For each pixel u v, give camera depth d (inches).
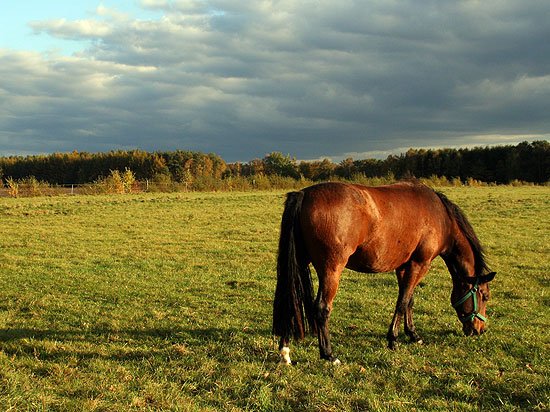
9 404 172.2
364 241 239.5
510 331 287.1
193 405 181.0
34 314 324.5
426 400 189.6
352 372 222.2
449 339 276.7
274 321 232.8
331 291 231.0
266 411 180.5
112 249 595.8
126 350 247.9
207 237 690.2
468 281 274.7
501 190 1631.4
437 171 2797.7
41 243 634.2
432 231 263.0
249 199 1294.3
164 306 349.1
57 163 2785.4
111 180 1581.0
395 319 261.0
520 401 192.1
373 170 2920.8
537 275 447.5
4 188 1651.1
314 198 233.6
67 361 231.9
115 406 177.6
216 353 246.4
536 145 2642.7
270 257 549.0
